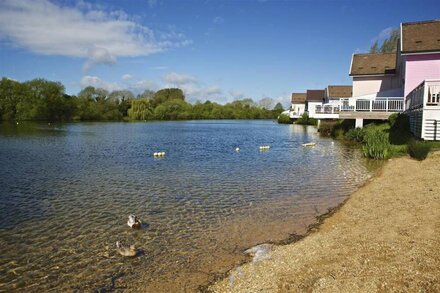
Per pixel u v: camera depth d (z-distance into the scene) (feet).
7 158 73.05
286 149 93.04
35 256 26.35
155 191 45.47
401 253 23.71
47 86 263.29
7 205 39.14
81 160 71.46
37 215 35.73
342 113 103.24
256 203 40.04
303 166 64.75
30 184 49.24
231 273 23.38
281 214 36.06
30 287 22.06
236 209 37.81
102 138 123.24
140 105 325.62
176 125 240.73
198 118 389.80
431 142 63.62
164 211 37.06
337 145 100.58
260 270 23.50
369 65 134.10
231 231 31.32
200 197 42.57
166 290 21.58
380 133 80.33
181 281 22.61
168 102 382.01
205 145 103.45
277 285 21.08
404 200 37.17
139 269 24.29
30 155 77.71
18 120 249.96
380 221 31.42
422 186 41.91
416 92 73.92
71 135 134.51
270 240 29.17
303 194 43.96
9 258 26.04
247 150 91.25
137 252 26.91
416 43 97.25
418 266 21.52
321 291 19.65
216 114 407.44
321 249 26.03
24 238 29.76
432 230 27.58
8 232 31.14
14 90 248.93
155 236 30.19
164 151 87.97
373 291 19.16
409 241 25.75
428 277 20.04
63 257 26.18
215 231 31.32
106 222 33.65
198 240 29.30
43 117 260.21
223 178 53.78
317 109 118.32
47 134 137.59
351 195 42.52
